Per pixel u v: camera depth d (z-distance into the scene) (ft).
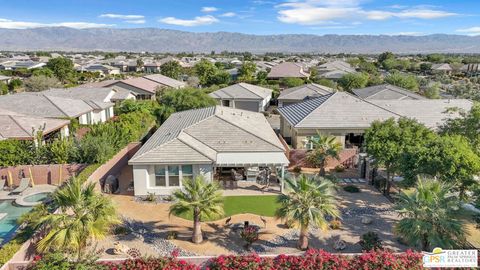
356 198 103.76
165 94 206.28
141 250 74.28
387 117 145.79
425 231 64.23
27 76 412.57
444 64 522.88
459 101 169.99
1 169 110.73
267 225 85.51
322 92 237.04
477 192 75.92
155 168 101.76
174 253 65.31
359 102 154.20
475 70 475.31
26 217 70.08
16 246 62.59
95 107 195.00
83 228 61.46
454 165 81.30
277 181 116.16
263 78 379.76
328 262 62.23
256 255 64.03
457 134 107.24
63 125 150.71
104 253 71.82
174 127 128.47
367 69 473.26
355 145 145.79
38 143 124.16
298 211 69.05
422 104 166.09
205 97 198.39
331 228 84.02
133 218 88.89
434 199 66.54
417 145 93.20
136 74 516.73
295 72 376.48
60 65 416.46
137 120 159.74
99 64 614.75
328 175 121.19
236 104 239.30
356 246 76.07
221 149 112.68
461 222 66.33
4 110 149.69
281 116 176.55
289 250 74.49
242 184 112.78
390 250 71.00
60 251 61.41
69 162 114.83
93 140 115.55
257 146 113.70
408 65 557.74
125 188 110.11
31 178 110.63
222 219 88.58
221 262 62.28
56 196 65.21
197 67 384.06
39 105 171.22
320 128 140.15
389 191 104.83
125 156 135.03
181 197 74.95
